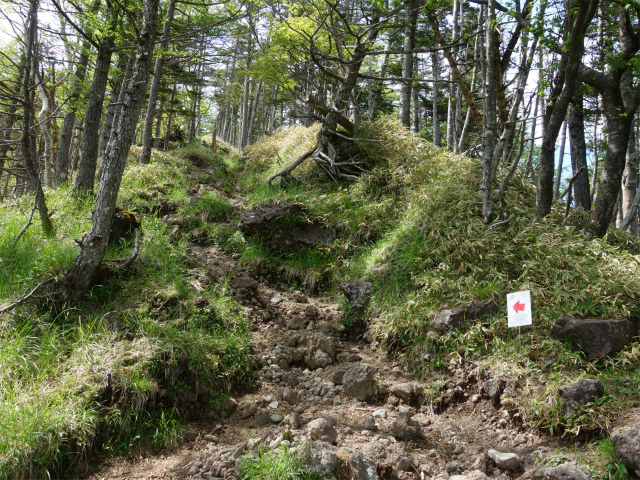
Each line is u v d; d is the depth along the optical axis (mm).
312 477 2676
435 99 12570
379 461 2969
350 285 5336
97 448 3158
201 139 21203
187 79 14531
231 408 3729
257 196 8320
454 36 9359
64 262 4473
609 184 5145
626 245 5781
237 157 14609
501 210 5512
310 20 9734
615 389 3154
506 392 3471
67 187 7449
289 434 3139
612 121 5219
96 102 6867
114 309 4266
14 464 2723
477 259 4910
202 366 3842
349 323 5098
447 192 5977
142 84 4262
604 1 5375
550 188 5355
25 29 4734
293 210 6637
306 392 4012
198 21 9203
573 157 7582
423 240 5441
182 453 3213
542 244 4723
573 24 4625
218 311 4633
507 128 5312
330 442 3148
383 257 5625
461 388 3844
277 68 11320
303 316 5363
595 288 4051
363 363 4273
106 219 4262
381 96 14648
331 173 8008
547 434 3162
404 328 4539
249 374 4141
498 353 3812
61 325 4008
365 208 6723
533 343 3773
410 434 3311
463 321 4219
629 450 2535
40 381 3387
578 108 7277
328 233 6652
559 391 3193
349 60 7699
